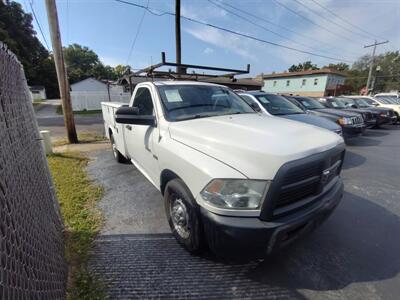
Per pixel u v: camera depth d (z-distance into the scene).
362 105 13.25
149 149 3.05
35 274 1.43
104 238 2.76
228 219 1.81
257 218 1.80
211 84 3.74
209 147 2.05
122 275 2.20
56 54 7.67
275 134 2.13
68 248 2.54
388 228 3.02
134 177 4.70
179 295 2.00
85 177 4.71
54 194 2.67
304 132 2.27
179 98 3.12
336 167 2.41
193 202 2.11
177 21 12.59
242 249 1.81
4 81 1.52
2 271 1.00
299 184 1.90
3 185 1.18
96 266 2.31
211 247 1.95
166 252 2.52
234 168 1.83
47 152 6.47
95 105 26.47
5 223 1.12
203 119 2.77
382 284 2.13
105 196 3.86
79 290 2.02
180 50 13.02
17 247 1.23
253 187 1.78
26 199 1.59
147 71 5.78
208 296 2.00
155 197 3.82
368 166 5.71
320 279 2.18
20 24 43.09
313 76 38.03
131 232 2.88
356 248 2.62
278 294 2.03
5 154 1.32
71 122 8.29
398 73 53.12
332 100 11.90
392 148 7.65
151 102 3.22
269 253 1.86
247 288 2.08
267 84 44.41
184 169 2.17
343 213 3.40
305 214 1.94
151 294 2.01
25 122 2.00
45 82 53.16
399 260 2.43
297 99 9.10
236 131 2.23
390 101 14.94
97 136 9.96
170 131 2.60
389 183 4.59
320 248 2.61
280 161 1.77
